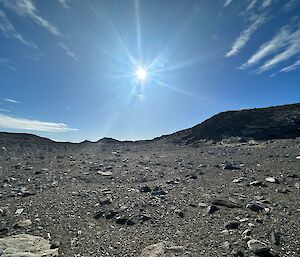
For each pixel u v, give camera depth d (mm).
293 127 38156
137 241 9367
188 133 50594
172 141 48625
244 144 35812
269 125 40875
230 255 8023
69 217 11812
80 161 29078
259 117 44812
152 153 37312
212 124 48438
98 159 31078
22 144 42688
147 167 24734
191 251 8336
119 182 18875
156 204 13219
